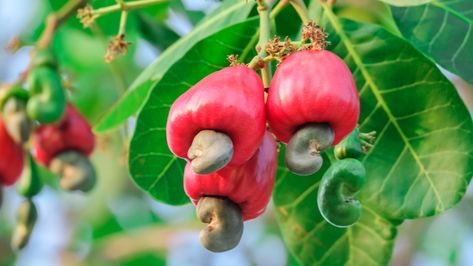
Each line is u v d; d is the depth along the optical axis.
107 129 1.36
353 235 1.31
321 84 1.09
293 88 1.10
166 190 1.26
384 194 1.24
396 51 1.24
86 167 1.39
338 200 1.11
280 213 1.31
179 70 1.22
